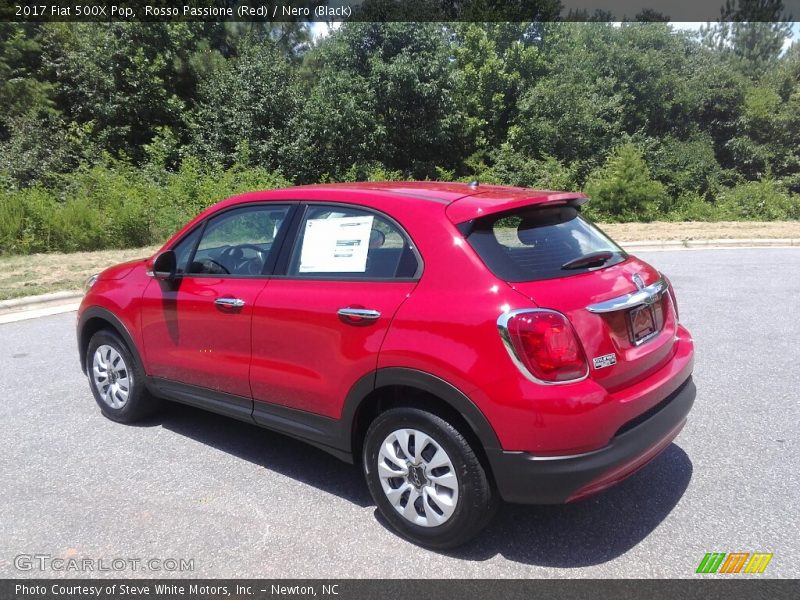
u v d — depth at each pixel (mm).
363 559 2965
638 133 29766
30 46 21594
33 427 4609
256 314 3594
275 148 23062
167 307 4148
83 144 19984
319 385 3336
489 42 28016
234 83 23359
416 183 3820
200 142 22406
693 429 4395
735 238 14938
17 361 6277
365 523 3289
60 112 21438
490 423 2732
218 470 3918
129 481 3764
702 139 31562
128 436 4457
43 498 3551
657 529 3178
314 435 3443
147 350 4359
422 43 24656
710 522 3229
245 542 3115
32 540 3139
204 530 3221
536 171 24875
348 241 3359
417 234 3090
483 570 2863
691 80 32594
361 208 3379
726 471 3777
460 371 2766
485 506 2875
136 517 3350
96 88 22016
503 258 2932
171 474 3855
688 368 3428
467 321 2787
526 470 2699
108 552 3033
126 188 14898
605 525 3232
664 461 3936
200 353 3977
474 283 2857
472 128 26766
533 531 3195
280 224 3723
